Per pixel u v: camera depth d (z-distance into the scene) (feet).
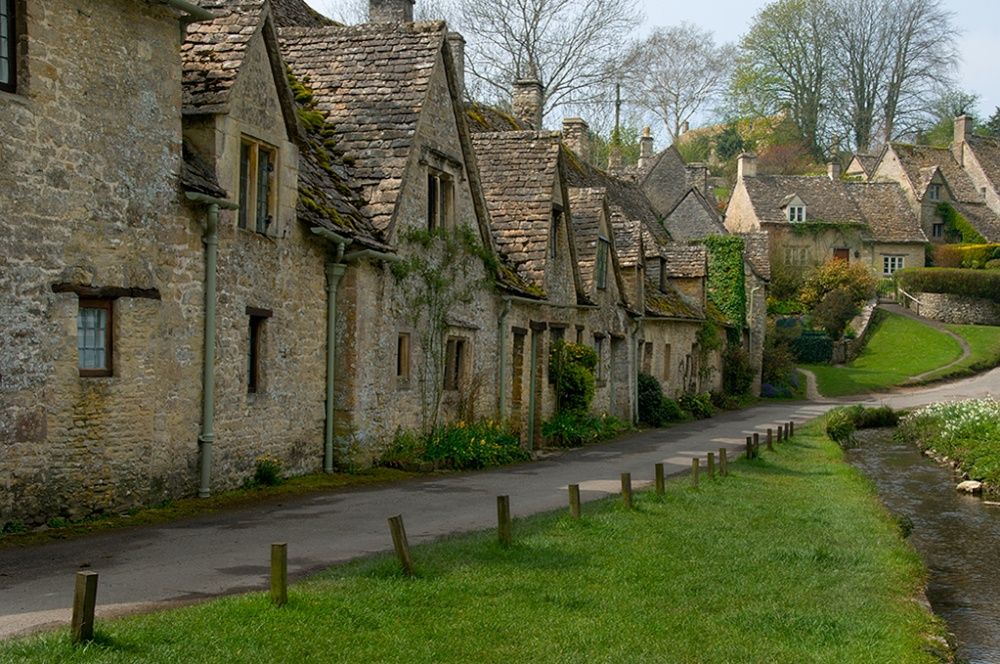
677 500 48.47
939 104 328.29
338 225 51.47
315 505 43.11
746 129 317.63
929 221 250.98
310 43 64.39
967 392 159.53
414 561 30.48
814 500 54.80
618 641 25.34
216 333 43.09
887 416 125.70
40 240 34.12
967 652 34.12
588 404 88.43
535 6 156.04
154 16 39.27
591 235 94.07
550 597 28.45
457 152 65.62
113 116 37.22
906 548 43.27
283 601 24.89
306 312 50.55
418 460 57.62
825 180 242.37
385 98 60.23
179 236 40.65
